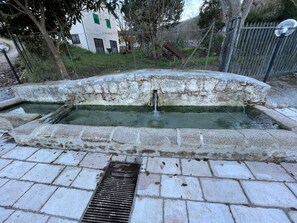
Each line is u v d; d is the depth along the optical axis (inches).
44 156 78.7
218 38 274.2
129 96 121.0
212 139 70.1
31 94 145.4
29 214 52.7
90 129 82.0
